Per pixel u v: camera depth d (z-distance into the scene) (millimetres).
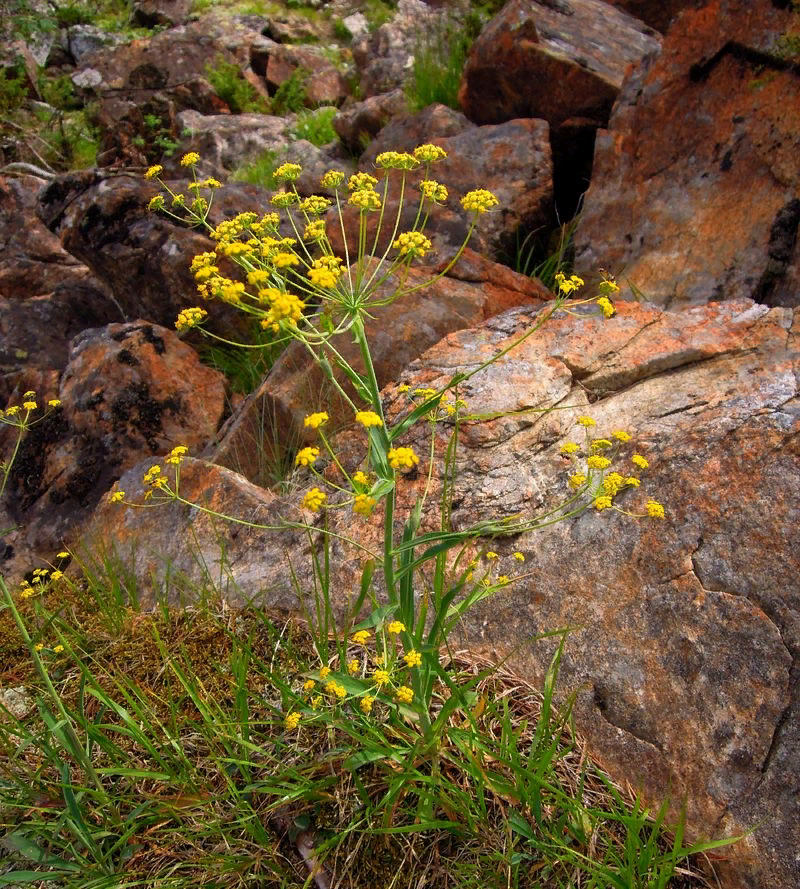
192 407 4320
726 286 3672
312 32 13406
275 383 3721
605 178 4324
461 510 2627
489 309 3748
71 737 2049
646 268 3924
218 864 1983
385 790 2045
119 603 2891
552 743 1899
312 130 8539
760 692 2008
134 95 10609
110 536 3320
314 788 2033
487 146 4832
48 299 5781
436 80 6410
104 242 5137
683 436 2439
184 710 2398
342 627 2582
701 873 1874
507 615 2391
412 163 2084
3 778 2234
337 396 3574
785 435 2279
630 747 2074
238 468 3832
